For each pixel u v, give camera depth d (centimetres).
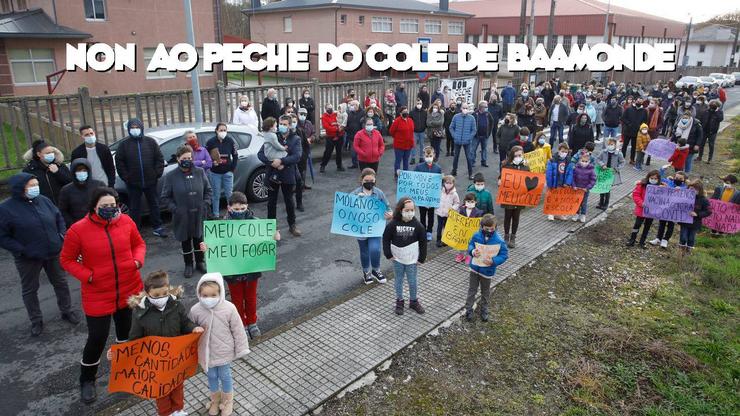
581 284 774
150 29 2583
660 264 866
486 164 1507
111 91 2481
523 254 860
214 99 1422
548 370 559
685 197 886
